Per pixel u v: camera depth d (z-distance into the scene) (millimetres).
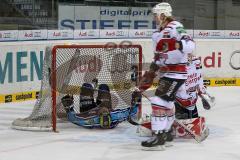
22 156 9438
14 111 14914
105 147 10219
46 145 10352
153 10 10008
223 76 21688
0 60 16281
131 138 11102
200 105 16203
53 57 11547
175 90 9812
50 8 21188
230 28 24109
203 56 21312
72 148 10117
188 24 23609
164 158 9359
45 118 12102
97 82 12727
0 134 11414
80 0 22109
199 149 10109
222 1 23875
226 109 15469
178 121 10727
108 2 22438
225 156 9578
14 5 20656
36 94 17594
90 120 11898
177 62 9758
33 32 17484
